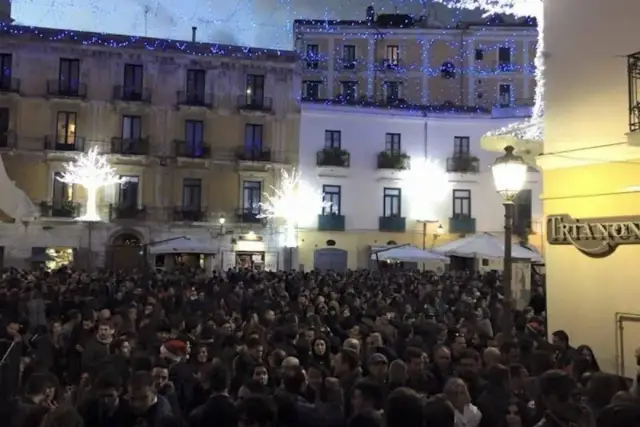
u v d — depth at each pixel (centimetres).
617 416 396
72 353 917
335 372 774
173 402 662
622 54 1023
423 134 4112
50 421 510
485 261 3938
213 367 686
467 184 4106
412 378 736
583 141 1072
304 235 3953
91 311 1046
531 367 770
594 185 1052
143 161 3803
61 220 3659
